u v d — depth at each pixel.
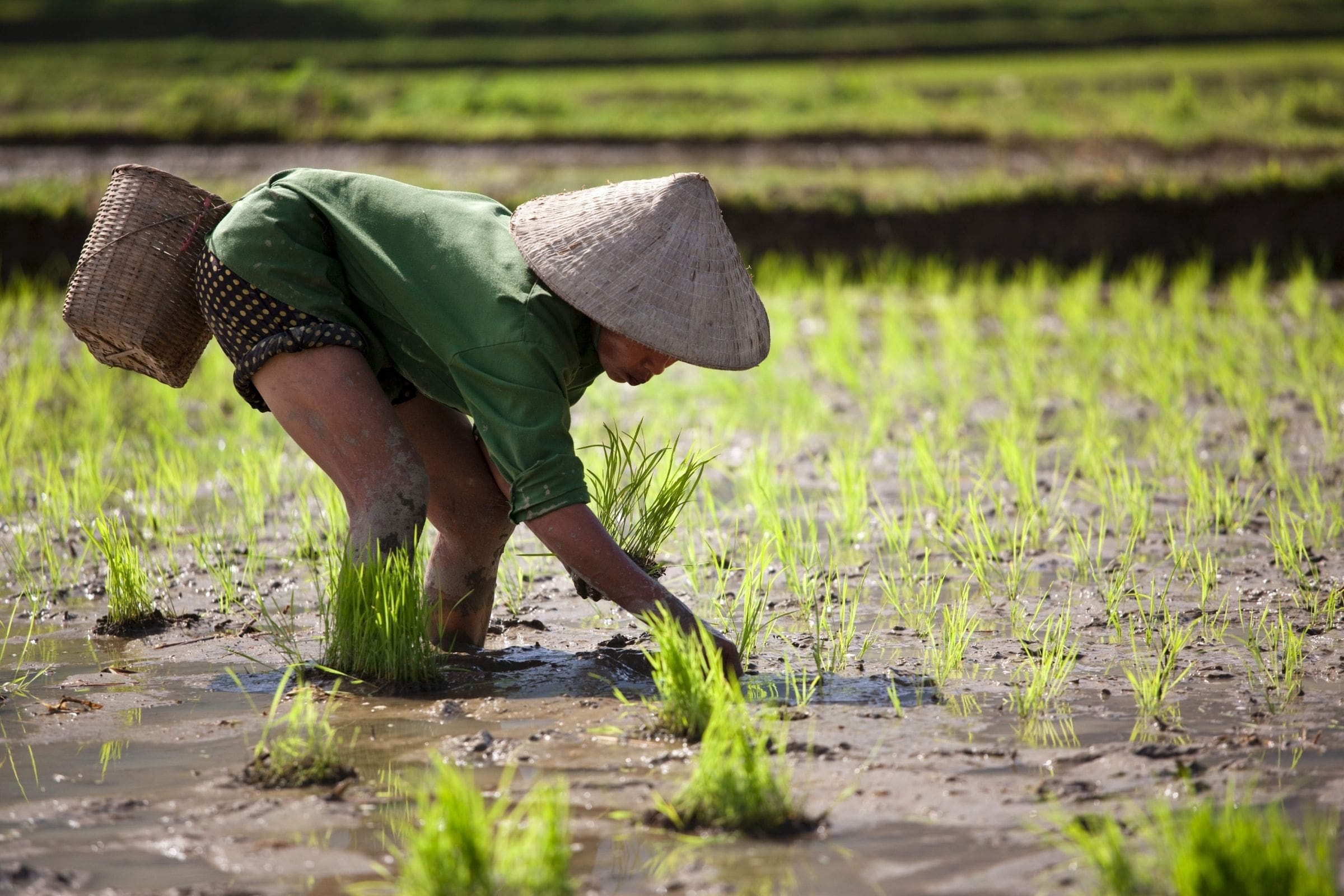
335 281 9.91
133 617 11.45
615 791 7.84
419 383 9.98
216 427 20.02
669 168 47.12
